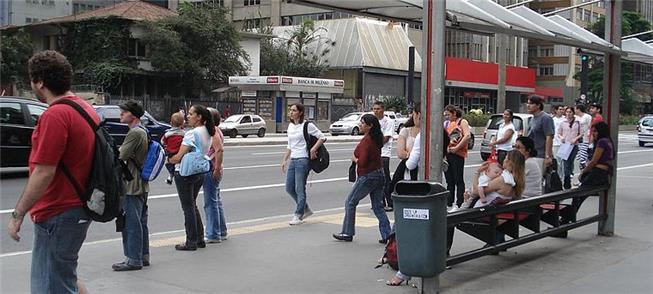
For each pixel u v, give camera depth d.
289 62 60.34
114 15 47.88
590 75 59.91
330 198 13.79
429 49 5.82
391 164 20.84
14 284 6.38
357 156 8.40
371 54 59.69
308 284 6.45
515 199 7.31
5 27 53.03
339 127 42.09
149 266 7.11
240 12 78.56
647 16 84.19
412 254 5.56
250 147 29.81
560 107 14.18
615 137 9.17
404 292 6.16
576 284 6.55
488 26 6.39
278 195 13.80
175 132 8.16
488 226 6.73
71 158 4.02
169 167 8.49
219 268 7.06
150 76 49.16
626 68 67.88
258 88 44.81
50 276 4.11
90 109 4.23
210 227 8.40
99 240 8.77
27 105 15.30
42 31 52.34
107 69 46.06
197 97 49.72
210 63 49.84
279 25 74.56
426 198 5.46
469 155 26.52
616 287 6.46
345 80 59.91
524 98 73.00
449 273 6.92
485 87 64.88
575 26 9.50
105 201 4.16
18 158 14.97
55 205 4.03
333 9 8.25
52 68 4.06
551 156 10.94
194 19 49.47
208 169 7.90
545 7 68.19
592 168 9.01
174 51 47.56
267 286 6.36
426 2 5.81
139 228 6.89
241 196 13.59
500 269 7.14
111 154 4.24
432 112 5.83
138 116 6.77
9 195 12.67
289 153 9.95
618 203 12.74
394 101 56.91
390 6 8.20
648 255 7.95
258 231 9.29
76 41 49.28
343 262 7.39
